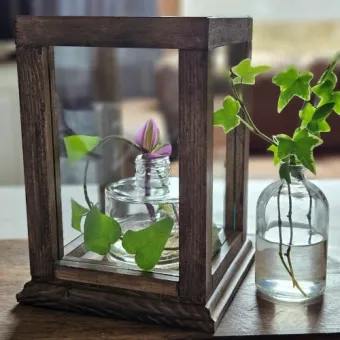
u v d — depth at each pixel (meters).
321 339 0.64
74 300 0.69
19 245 0.89
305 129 0.65
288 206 0.69
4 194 1.25
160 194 0.70
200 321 0.65
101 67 1.30
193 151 0.61
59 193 0.71
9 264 0.82
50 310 0.70
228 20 0.64
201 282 0.65
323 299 0.71
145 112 0.99
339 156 2.70
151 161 0.70
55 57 0.68
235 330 0.64
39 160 0.68
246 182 0.80
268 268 0.71
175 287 0.66
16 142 1.93
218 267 0.70
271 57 3.12
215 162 0.67
